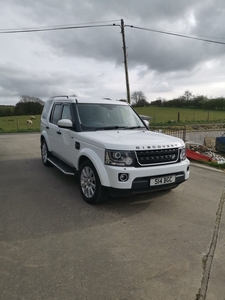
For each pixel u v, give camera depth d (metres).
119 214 3.69
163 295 2.09
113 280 2.25
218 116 39.53
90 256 2.62
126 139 3.78
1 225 3.26
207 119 34.19
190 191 4.91
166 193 4.73
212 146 17.31
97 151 3.70
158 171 3.61
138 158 3.48
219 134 19.62
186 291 2.14
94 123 4.62
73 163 4.61
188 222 3.51
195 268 2.47
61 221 3.41
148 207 4.00
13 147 10.17
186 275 2.36
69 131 4.65
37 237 2.97
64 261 2.52
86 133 4.22
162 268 2.46
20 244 2.81
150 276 2.33
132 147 3.46
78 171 4.34
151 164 3.61
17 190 4.67
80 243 2.87
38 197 4.31
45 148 6.60
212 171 6.84
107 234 3.09
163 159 3.74
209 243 2.96
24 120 33.56
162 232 3.19
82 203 4.07
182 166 3.93
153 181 3.58
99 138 3.80
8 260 2.51
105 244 2.86
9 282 2.19
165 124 25.31
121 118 5.07
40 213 3.65
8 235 3.00
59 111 5.52
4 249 2.70
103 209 3.85
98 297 2.04
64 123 4.38
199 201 4.36
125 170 3.38
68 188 4.82
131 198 4.36
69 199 4.23
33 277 2.26
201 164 7.88
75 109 4.71
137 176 3.44
